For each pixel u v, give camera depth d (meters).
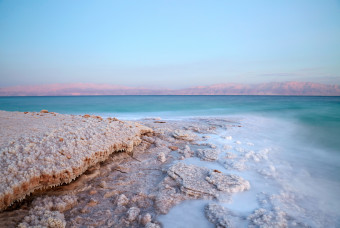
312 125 13.09
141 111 22.55
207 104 33.12
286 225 3.22
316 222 3.36
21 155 3.87
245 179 4.88
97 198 3.94
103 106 29.16
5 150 3.88
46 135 4.92
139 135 7.29
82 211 3.50
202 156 6.29
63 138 4.94
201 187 4.23
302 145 8.27
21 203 3.44
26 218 2.98
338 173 5.41
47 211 3.21
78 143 4.90
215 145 7.45
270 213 3.47
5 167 3.46
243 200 3.98
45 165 3.87
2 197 3.01
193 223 3.34
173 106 29.08
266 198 4.06
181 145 7.57
